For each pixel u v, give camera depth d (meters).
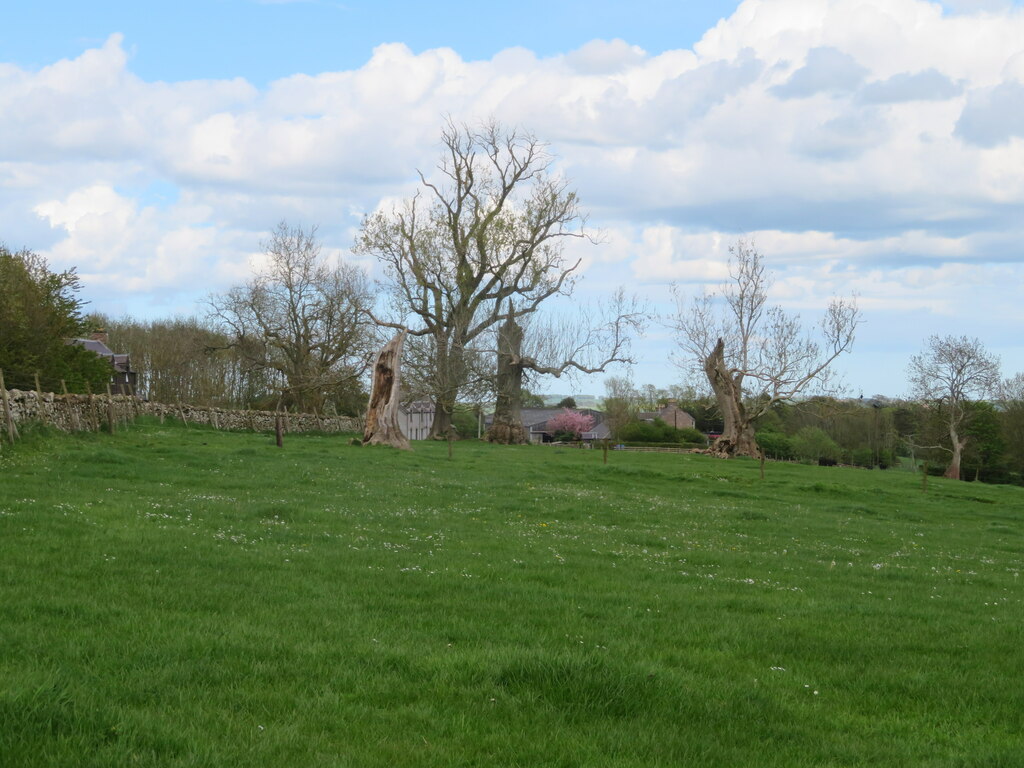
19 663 7.80
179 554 14.02
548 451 65.31
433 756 6.52
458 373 78.19
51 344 44.47
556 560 17.08
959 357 101.44
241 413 62.94
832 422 116.75
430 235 79.00
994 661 11.10
